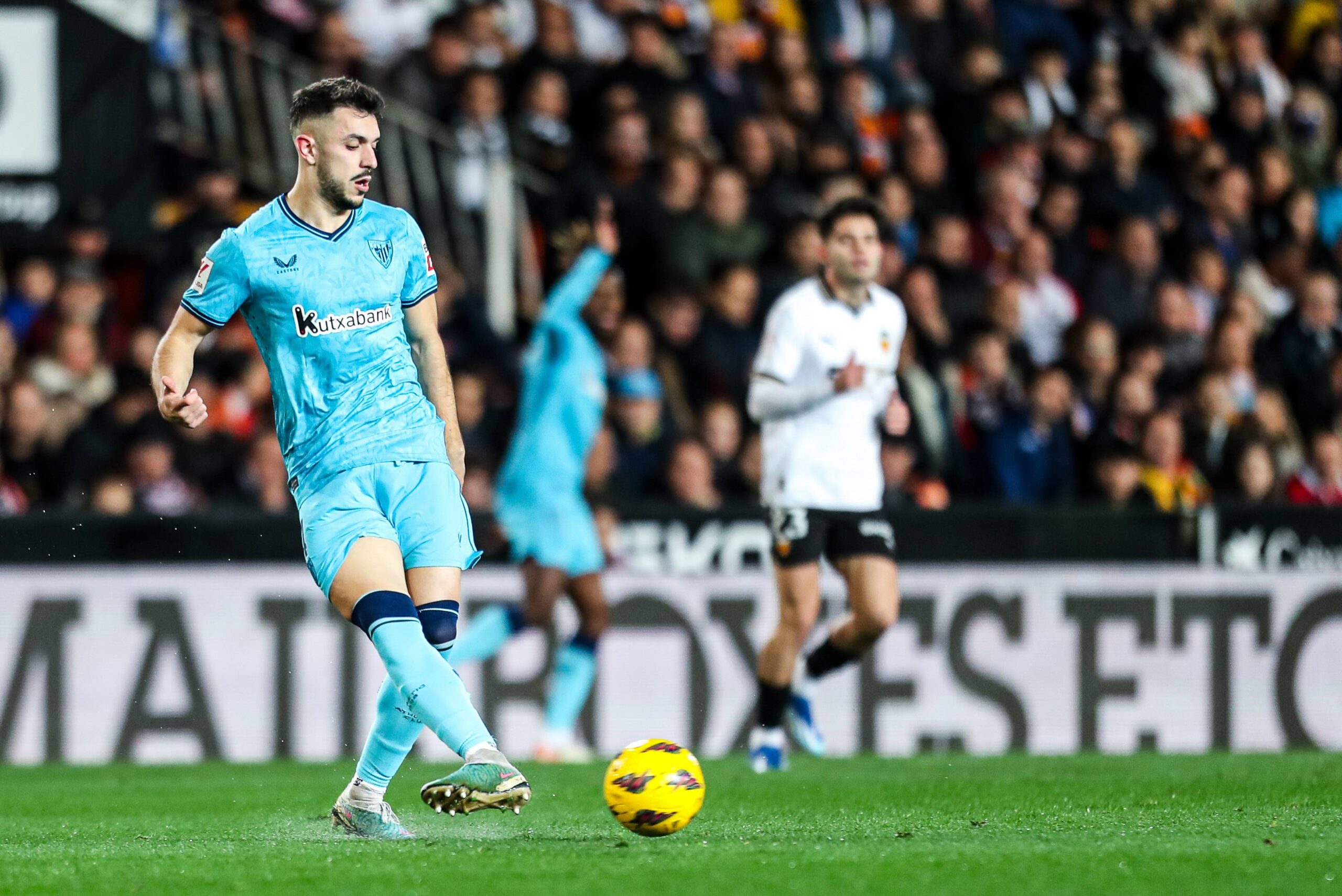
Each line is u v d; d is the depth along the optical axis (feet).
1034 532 113.70
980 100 158.10
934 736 112.27
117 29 133.08
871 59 162.30
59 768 100.94
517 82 151.02
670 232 139.64
